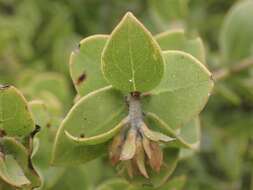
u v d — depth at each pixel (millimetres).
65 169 310
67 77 454
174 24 405
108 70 228
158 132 233
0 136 230
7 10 490
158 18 407
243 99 427
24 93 374
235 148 406
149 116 235
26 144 232
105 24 473
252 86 406
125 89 234
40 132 272
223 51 405
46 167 285
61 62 453
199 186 400
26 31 455
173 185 279
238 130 417
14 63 444
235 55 403
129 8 473
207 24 466
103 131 238
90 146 242
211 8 478
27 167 230
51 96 362
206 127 419
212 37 468
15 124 230
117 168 240
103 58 225
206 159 415
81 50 246
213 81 234
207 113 430
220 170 413
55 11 465
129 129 230
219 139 412
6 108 226
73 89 454
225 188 404
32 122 230
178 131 250
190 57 235
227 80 408
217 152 412
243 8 404
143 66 227
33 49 459
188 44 271
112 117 238
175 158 250
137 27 217
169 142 237
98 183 384
